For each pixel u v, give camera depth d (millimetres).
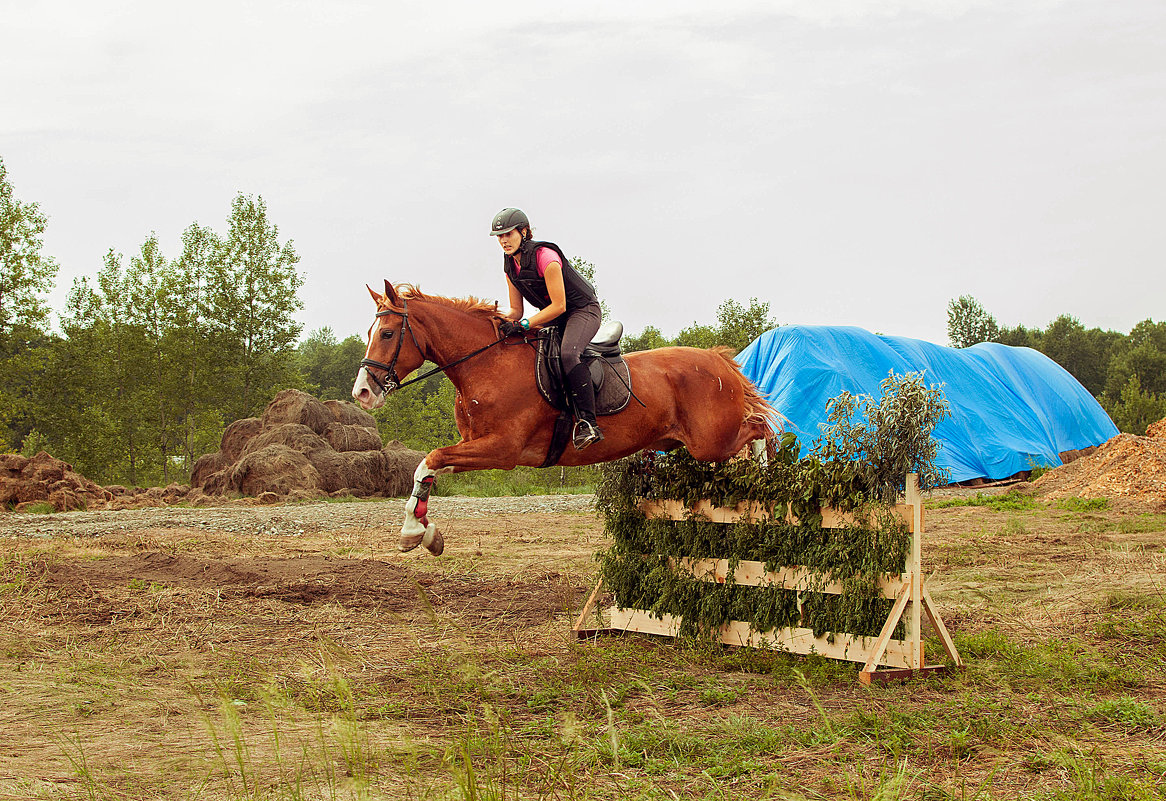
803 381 25078
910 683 5848
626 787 3984
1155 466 20344
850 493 6324
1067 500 19984
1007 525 15789
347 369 100125
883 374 26266
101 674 6199
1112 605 7770
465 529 17250
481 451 6398
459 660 6457
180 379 40062
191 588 9500
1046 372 33531
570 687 5688
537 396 6516
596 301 6879
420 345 6496
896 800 3641
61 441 41156
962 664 6129
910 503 6070
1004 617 7730
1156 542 12938
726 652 6824
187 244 40750
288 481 26453
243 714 5293
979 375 30625
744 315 43156
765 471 6859
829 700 5508
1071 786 3916
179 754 4508
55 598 8898
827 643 6402
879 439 6133
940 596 8961
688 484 7258
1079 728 4758
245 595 9133
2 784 3990
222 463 29938
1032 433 29688
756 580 6840
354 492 27922
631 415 6758
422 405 49125
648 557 7551
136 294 41438
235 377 41438
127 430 40969
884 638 5977
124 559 11203
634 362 6980
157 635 7539
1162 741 4559
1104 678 5727
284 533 16766
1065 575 9969
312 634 7535
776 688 5820
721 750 4465
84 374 40625
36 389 41188
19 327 36656
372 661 6613
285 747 4613
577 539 15336
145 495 27172
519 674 6129
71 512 21656
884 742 4508
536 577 10617
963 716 4984
